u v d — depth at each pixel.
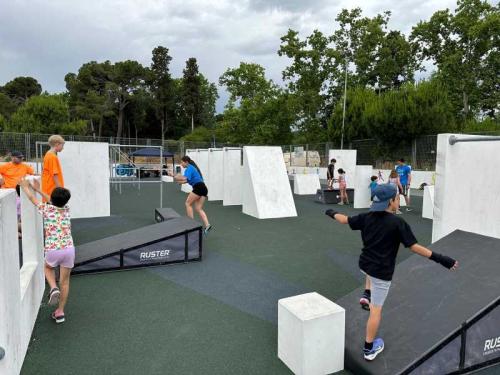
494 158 5.79
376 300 2.82
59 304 3.86
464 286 3.39
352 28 32.19
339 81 33.38
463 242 4.19
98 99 51.44
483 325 3.01
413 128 20.88
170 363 3.13
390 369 2.73
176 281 5.22
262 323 3.92
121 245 5.85
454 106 27.75
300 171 29.19
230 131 39.41
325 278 5.41
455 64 27.00
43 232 4.64
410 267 4.00
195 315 4.11
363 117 24.45
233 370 3.03
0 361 2.35
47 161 5.58
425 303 3.34
